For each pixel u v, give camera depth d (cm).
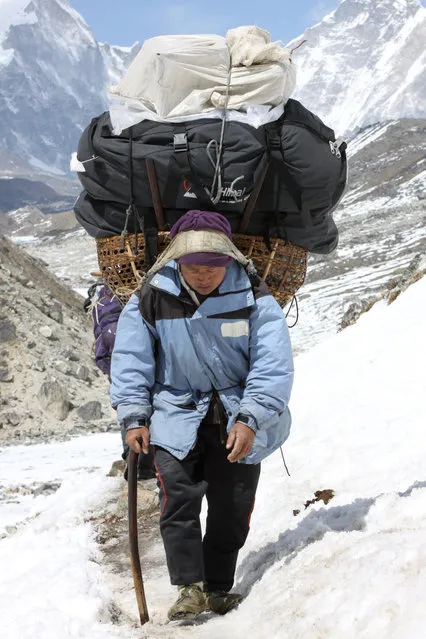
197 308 375
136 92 404
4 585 461
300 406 857
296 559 404
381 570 320
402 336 972
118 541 580
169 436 383
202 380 387
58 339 2583
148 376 388
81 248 14175
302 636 311
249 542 500
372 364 923
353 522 434
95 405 2259
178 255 368
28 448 1783
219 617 383
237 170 389
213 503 402
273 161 397
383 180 15712
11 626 375
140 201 402
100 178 406
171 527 385
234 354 382
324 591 336
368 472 593
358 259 9644
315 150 399
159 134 395
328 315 7112
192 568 384
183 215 389
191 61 402
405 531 375
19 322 2516
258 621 349
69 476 1248
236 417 375
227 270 378
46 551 547
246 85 402
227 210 399
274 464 670
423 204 13162
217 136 390
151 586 464
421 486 469
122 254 418
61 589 423
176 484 382
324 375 946
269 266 414
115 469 771
